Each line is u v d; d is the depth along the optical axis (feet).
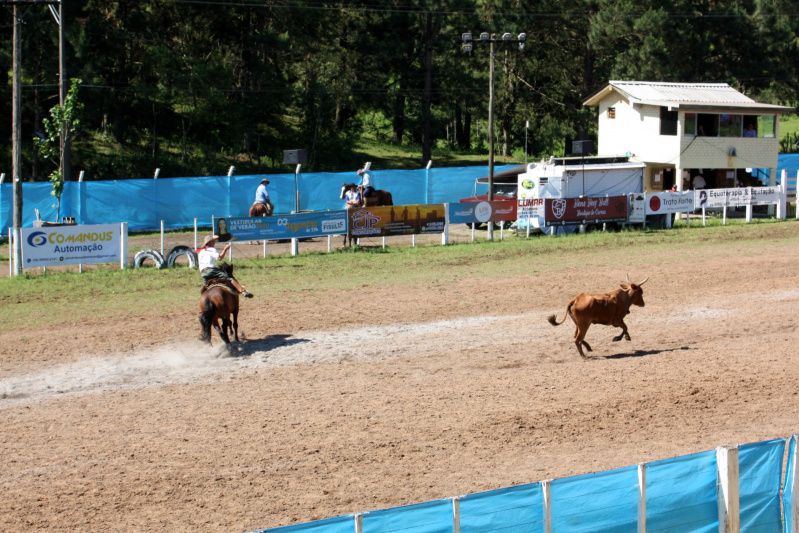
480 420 45.65
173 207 128.67
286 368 57.36
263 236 99.60
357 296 79.25
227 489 37.29
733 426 44.52
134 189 125.70
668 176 151.43
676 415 46.34
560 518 26.91
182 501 36.09
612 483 27.58
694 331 66.44
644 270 91.15
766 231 120.26
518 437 43.21
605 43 192.34
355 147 207.41
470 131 249.14
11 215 117.19
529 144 229.45
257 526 33.55
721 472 29.09
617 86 151.53
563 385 51.98
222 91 163.22
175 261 97.76
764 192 132.98
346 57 189.26
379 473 38.81
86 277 89.20
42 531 33.37
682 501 28.66
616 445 41.96
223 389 52.75
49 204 120.37
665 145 146.51
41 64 149.89
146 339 65.31
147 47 158.92
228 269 61.98
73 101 122.52
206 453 41.68
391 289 82.33
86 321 71.05
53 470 39.88
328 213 103.45
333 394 51.08
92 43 154.51
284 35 177.47
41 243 90.53
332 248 109.60
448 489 36.78
